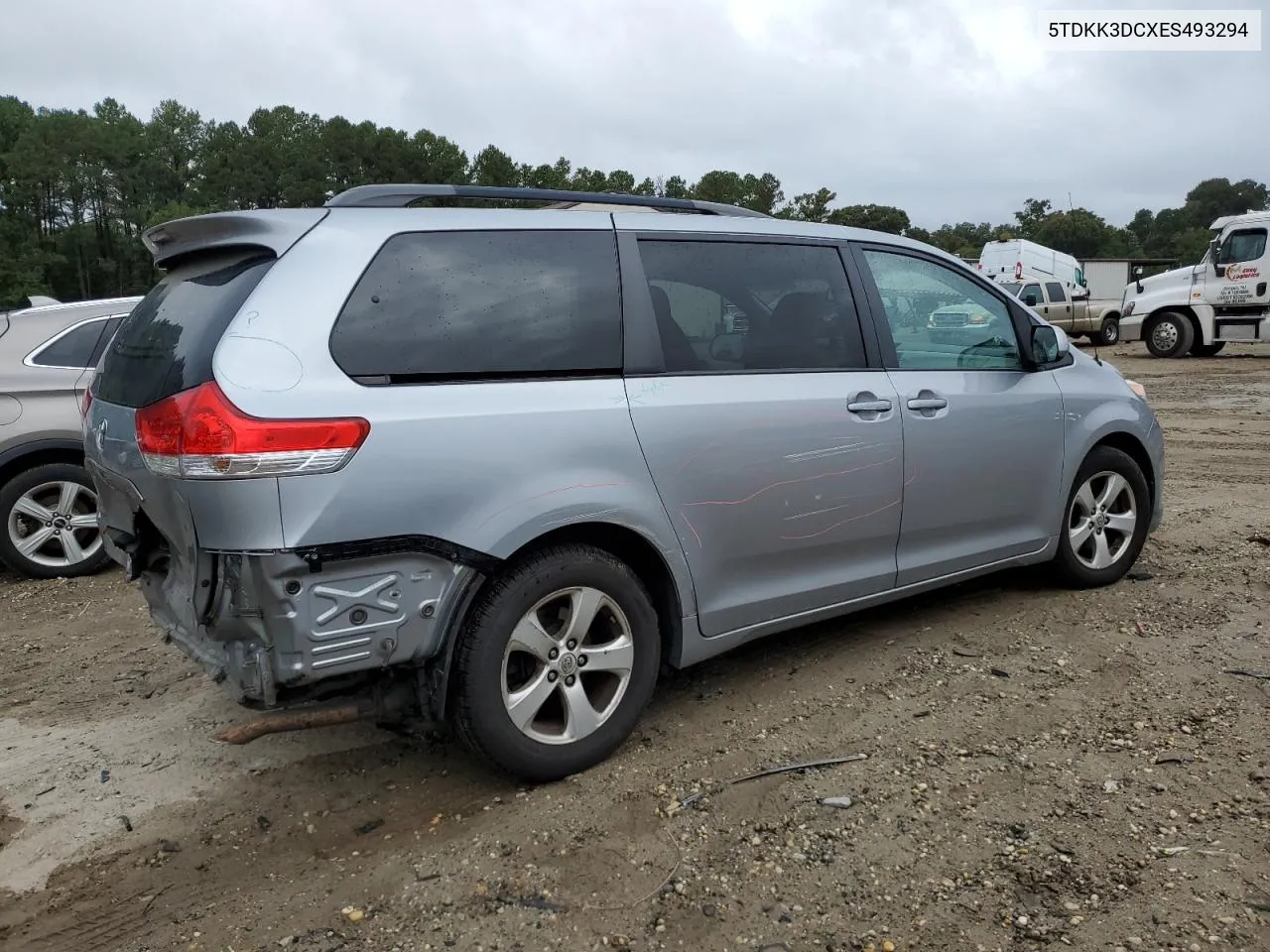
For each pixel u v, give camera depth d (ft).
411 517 9.31
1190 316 64.64
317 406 8.96
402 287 9.86
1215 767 10.42
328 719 9.86
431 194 10.66
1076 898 8.40
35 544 19.84
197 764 11.66
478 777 11.02
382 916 8.61
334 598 9.04
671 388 11.29
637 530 10.80
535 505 9.96
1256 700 11.98
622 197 12.14
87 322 20.52
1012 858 9.00
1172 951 7.70
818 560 12.76
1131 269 110.01
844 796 10.16
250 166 297.74
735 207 13.15
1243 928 7.91
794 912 8.41
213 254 10.57
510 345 10.32
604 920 8.41
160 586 10.69
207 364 8.95
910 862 9.02
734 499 11.68
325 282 9.46
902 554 13.70
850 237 13.73
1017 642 14.25
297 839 9.96
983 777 10.43
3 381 19.29
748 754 11.18
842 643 14.53
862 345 13.28
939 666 13.46
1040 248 93.45
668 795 10.33
